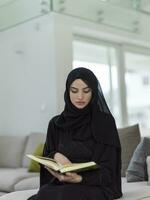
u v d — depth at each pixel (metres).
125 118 5.70
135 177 2.84
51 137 2.14
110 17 5.21
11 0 5.22
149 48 6.15
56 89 4.61
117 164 2.03
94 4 5.02
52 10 4.59
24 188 3.46
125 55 5.82
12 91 5.32
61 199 1.73
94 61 5.43
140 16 5.65
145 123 6.09
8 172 3.97
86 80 2.00
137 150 2.93
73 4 4.79
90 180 1.87
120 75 5.73
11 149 4.80
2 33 5.50
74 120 2.04
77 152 1.98
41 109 4.82
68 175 1.81
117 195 1.99
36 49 4.90
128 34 5.48
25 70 5.09
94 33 5.15
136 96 5.97
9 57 5.38
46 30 4.75
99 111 2.05
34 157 1.98
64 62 4.70
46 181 2.06
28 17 4.96
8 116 5.39
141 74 6.09
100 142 1.98
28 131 5.03
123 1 5.30
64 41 4.72
